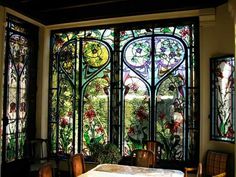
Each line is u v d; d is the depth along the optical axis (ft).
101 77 15.92
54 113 16.75
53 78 16.93
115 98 15.52
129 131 15.16
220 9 13.29
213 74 13.38
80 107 16.17
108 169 10.27
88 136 15.92
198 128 13.89
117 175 9.43
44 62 16.69
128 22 15.39
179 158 14.16
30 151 15.07
